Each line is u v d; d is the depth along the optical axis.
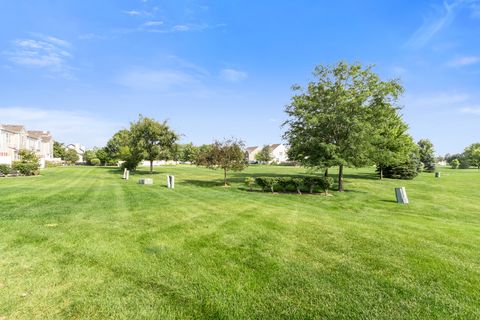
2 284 3.83
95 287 3.81
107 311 3.26
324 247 5.61
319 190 18.59
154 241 5.86
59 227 6.87
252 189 18.53
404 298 3.67
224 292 3.75
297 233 6.61
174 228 6.98
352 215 9.70
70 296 3.56
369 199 15.42
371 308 3.43
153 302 3.47
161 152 37.09
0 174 26.80
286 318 3.21
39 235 6.12
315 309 3.39
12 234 6.16
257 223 7.64
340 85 17.58
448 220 10.17
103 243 5.66
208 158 20.45
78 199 11.80
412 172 28.41
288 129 20.22
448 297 3.71
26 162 28.69
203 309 3.36
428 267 4.67
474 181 27.64
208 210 9.62
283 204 11.93
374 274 4.37
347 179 27.88
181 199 12.44
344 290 3.86
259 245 5.69
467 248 5.75
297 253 5.25
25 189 15.02
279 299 3.60
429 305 3.52
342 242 5.94
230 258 4.96
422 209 12.65
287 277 4.22
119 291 3.72
